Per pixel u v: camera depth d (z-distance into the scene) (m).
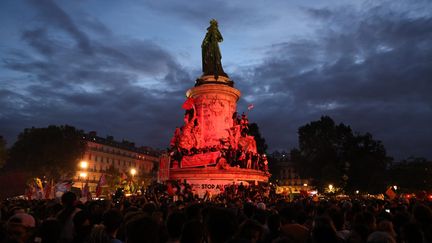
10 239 4.54
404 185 69.25
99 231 5.46
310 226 7.07
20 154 57.88
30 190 21.55
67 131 61.97
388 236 4.92
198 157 27.58
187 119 30.38
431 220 6.04
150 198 18.84
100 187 23.17
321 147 62.44
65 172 58.94
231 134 28.44
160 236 4.82
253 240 4.53
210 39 33.69
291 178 97.38
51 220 5.05
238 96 31.94
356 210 8.82
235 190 22.81
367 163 56.91
